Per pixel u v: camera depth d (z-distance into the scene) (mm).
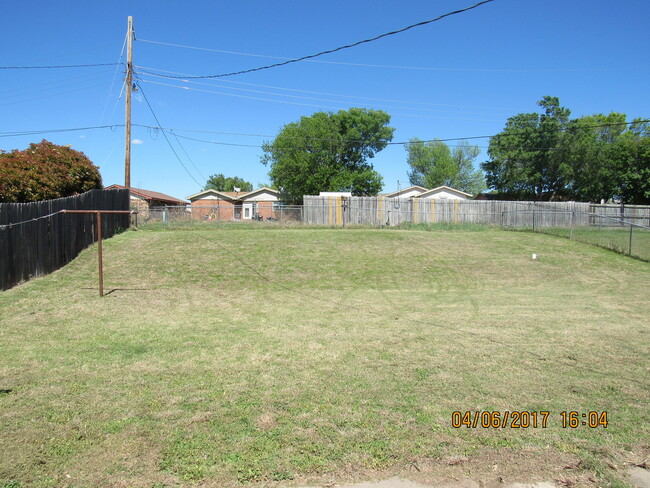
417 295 10977
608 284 12867
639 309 9383
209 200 45469
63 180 16094
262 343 6445
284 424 3826
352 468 3207
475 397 4457
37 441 3518
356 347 6242
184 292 10820
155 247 15609
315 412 4066
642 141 40375
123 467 3172
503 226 27406
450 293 11320
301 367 5344
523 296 10898
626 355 5934
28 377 4957
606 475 3189
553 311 9047
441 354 5910
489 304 9812
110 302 9453
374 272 13844
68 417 3941
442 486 3043
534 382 4895
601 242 19938
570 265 15523
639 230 25984
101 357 5715
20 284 10766
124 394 4469
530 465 3299
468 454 3420
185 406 4184
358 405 4234
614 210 31625
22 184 13844
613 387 4770
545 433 3750
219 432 3678
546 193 45094
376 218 27969
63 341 6496
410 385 4766
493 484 3074
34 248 11484
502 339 6723
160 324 7645
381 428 3779
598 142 41500
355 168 46250
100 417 3943
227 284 11891
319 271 13711
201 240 17156
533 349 6184
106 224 17531
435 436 3668
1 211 10117
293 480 3064
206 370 5223
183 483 3004
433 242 18859
